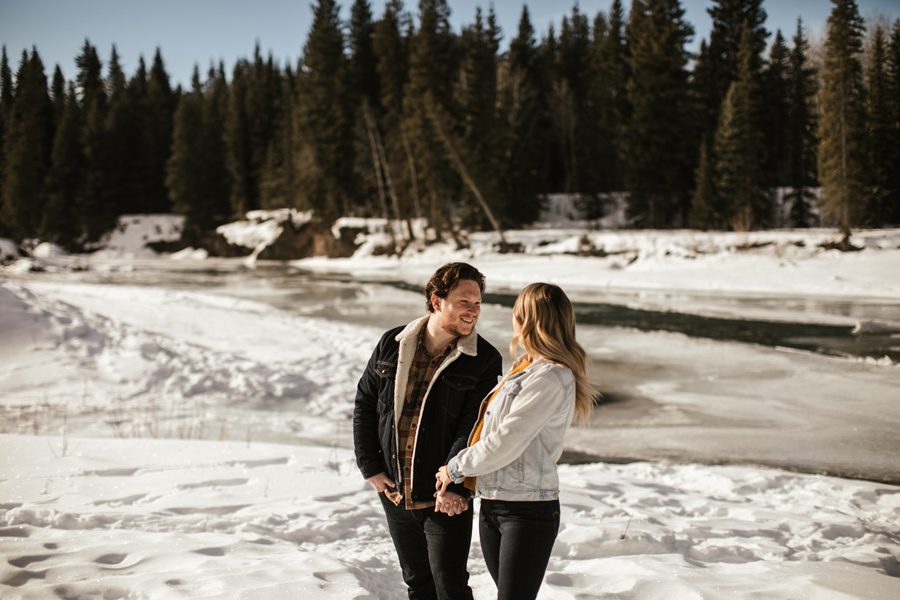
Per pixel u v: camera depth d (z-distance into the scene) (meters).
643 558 3.38
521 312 2.37
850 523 4.46
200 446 6.08
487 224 50.00
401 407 2.49
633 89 51.03
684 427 8.46
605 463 7.08
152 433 7.59
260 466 5.48
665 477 6.19
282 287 30.53
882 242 31.44
